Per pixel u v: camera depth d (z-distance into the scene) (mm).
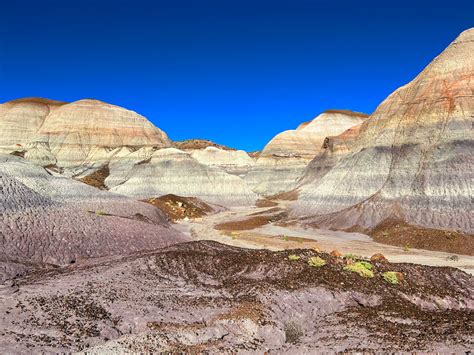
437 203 40656
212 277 18844
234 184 89562
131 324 12922
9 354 10062
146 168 89125
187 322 13055
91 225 30453
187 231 46062
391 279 17781
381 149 53000
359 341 11680
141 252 25531
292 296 15391
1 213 27203
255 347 11469
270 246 35312
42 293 15336
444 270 19484
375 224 42562
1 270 20016
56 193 38875
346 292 16375
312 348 11289
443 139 45906
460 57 52625
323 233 43031
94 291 15867
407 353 10562
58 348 10766
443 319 14133
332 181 56719
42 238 26062
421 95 53000
